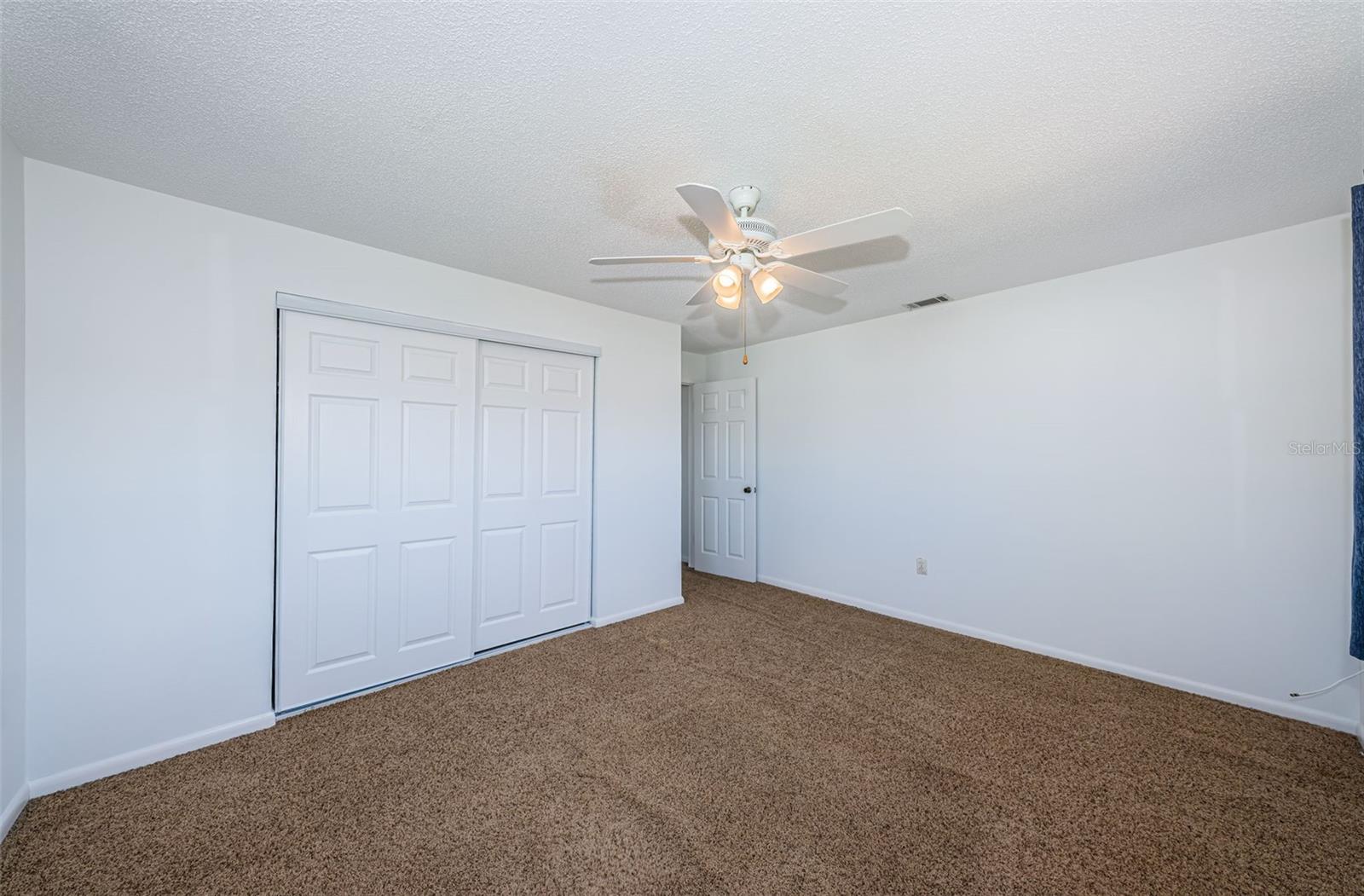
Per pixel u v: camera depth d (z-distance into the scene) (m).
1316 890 1.54
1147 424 2.89
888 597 4.08
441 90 1.54
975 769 2.11
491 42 1.35
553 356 3.58
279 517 2.49
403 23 1.29
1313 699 2.45
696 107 1.62
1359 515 2.05
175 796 1.93
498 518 3.32
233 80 1.50
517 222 2.42
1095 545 3.08
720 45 1.36
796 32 1.32
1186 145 1.82
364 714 2.54
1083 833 1.77
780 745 2.29
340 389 2.67
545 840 1.73
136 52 1.38
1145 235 2.57
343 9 1.25
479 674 2.98
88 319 2.01
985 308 3.54
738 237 1.86
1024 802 1.92
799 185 2.08
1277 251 2.52
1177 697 2.71
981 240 2.62
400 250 2.75
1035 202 2.23
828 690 2.80
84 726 2.01
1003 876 1.59
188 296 2.22
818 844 1.72
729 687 2.84
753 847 1.70
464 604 3.13
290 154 1.89
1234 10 1.26
